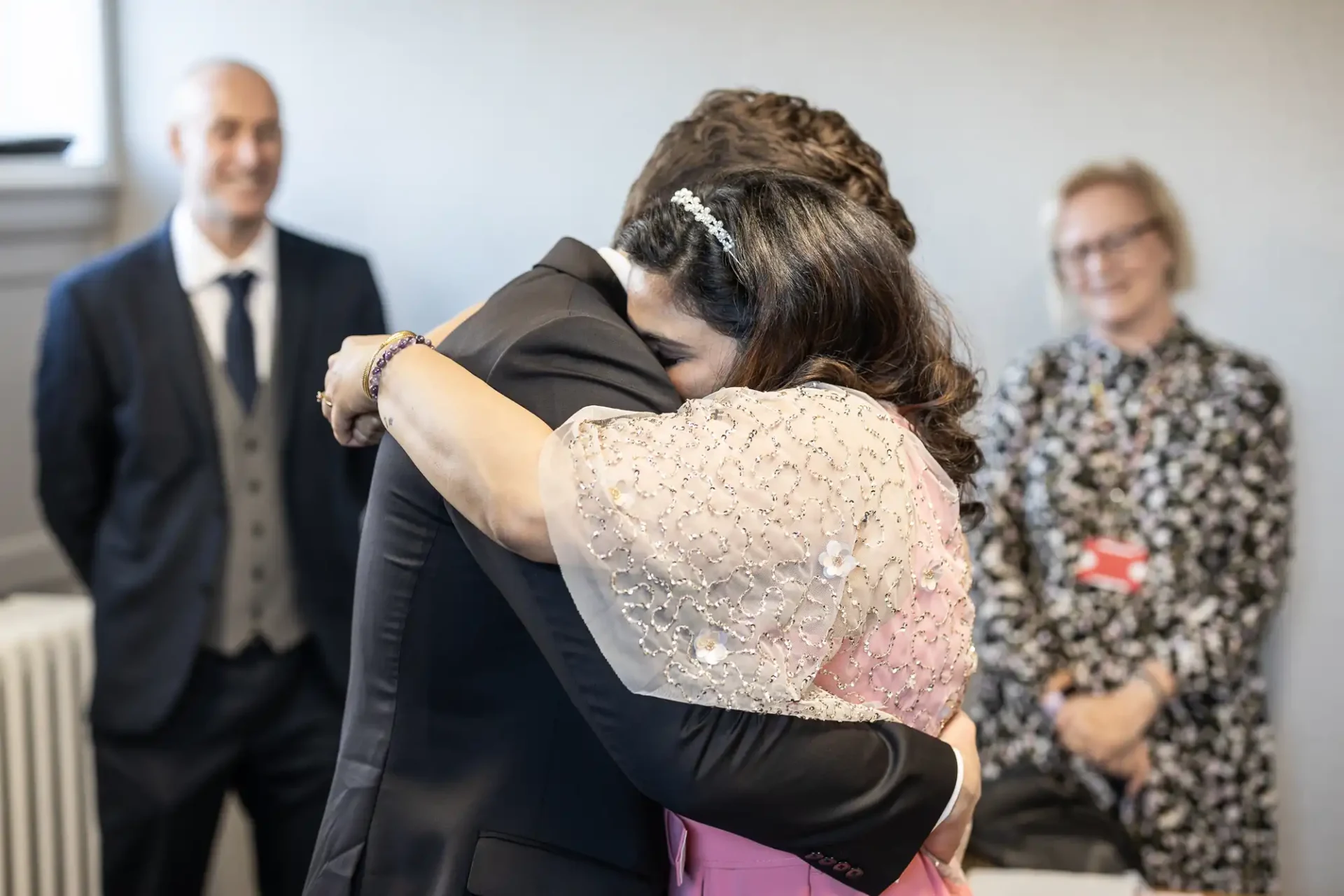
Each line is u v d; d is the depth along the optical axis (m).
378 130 3.09
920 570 1.08
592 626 0.94
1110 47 2.76
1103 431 2.67
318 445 2.57
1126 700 2.56
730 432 0.98
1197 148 2.75
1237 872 2.62
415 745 1.09
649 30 2.92
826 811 0.99
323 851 1.13
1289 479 2.66
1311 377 2.78
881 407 1.09
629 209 1.40
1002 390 2.75
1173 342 2.68
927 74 2.83
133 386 2.46
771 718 0.97
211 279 2.54
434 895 1.06
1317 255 2.74
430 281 3.12
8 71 3.18
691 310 1.11
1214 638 2.56
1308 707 2.84
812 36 2.86
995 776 2.62
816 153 1.38
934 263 2.88
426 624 1.08
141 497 2.46
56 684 2.65
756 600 0.96
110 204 3.21
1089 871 2.04
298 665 2.60
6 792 2.52
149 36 3.17
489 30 3.00
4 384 2.93
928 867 1.16
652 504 0.93
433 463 0.98
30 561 2.99
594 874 1.09
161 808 2.47
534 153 3.02
